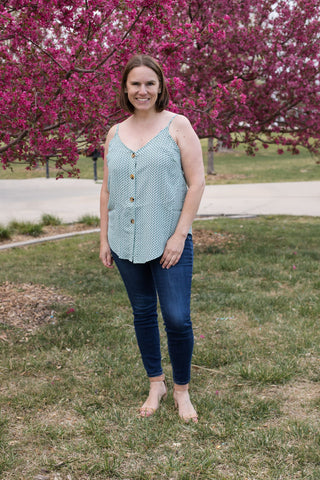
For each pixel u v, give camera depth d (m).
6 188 17.98
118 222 2.59
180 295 2.54
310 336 3.82
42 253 7.60
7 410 2.85
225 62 7.29
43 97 4.49
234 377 3.23
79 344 3.80
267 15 7.59
